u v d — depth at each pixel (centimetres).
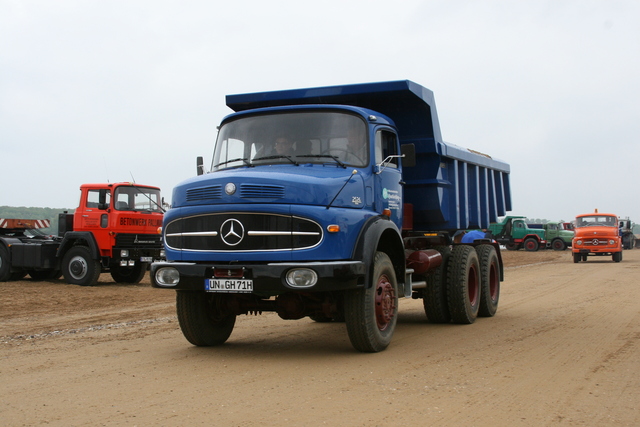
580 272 2309
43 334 917
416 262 912
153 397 527
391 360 675
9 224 1944
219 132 820
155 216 1841
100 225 1755
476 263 1044
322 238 649
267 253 652
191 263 684
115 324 1027
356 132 766
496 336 854
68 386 572
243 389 550
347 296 701
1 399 529
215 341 791
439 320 1006
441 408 483
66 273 1800
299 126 770
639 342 791
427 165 968
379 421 450
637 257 3806
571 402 502
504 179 1426
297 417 461
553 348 750
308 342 821
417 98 897
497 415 465
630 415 466
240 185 663
